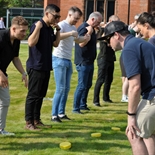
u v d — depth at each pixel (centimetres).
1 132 566
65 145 518
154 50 367
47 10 569
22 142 542
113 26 377
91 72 749
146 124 369
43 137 567
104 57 802
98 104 820
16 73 1290
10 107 783
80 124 651
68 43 640
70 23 647
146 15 452
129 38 374
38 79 577
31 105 595
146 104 367
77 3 3081
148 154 384
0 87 534
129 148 527
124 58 364
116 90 1032
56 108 657
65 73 648
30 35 560
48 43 577
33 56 573
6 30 521
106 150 517
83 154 499
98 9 3059
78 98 730
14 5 4341
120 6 3012
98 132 602
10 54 529
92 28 698
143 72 366
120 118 707
